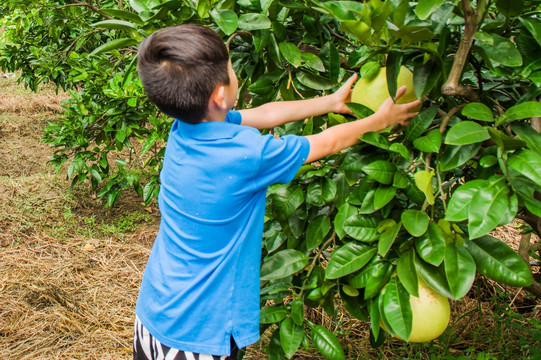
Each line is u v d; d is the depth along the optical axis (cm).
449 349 279
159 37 136
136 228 436
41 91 729
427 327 146
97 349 299
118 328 317
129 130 369
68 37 478
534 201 121
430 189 130
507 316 287
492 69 136
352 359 277
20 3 424
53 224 427
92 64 383
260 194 150
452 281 129
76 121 383
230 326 146
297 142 143
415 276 135
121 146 391
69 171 389
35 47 466
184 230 148
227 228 145
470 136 121
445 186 163
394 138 170
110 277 365
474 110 128
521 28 139
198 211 143
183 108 137
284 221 179
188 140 144
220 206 141
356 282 148
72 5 398
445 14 138
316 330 162
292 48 168
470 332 291
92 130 394
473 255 136
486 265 134
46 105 673
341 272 146
